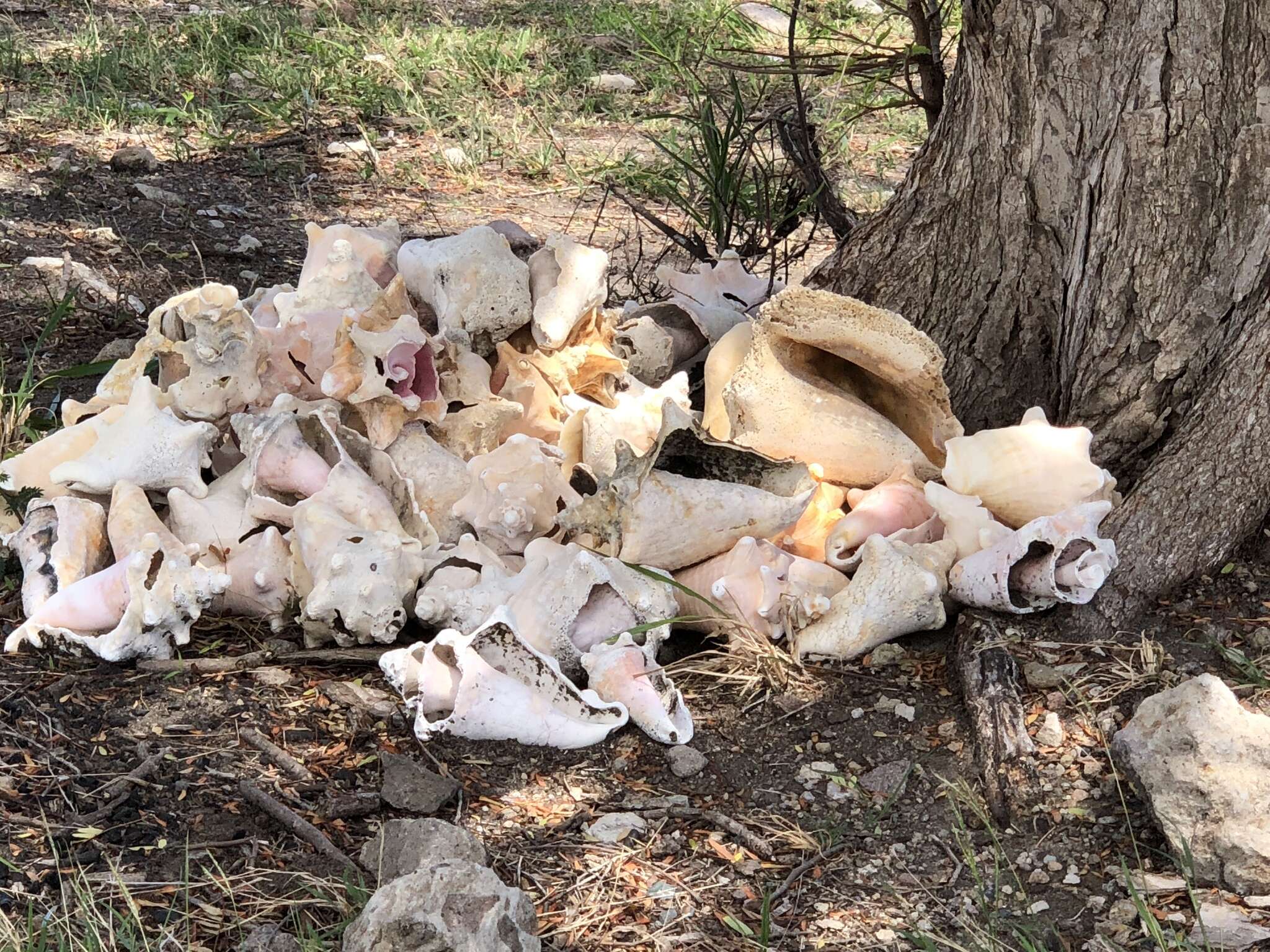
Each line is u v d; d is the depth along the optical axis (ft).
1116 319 5.49
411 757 4.55
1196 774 4.12
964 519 5.11
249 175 10.37
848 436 5.43
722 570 5.10
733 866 4.26
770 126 8.70
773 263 7.37
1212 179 5.32
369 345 5.19
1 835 4.11
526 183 11.07
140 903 3.96
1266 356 5.25
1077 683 4.75
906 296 6.02
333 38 13.66
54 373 6.66
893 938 4.03
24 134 10.37
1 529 5.25
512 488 5.23
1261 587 5.16
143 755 4.45
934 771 4.58
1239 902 4.02
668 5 15.53
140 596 4.77
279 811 4.25
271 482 5.15
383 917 3.66
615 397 5.93
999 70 5.66
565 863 4.24
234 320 5.26
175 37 13.24
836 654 5.00
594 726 4.63
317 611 4.83
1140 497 5.25
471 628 4.87
